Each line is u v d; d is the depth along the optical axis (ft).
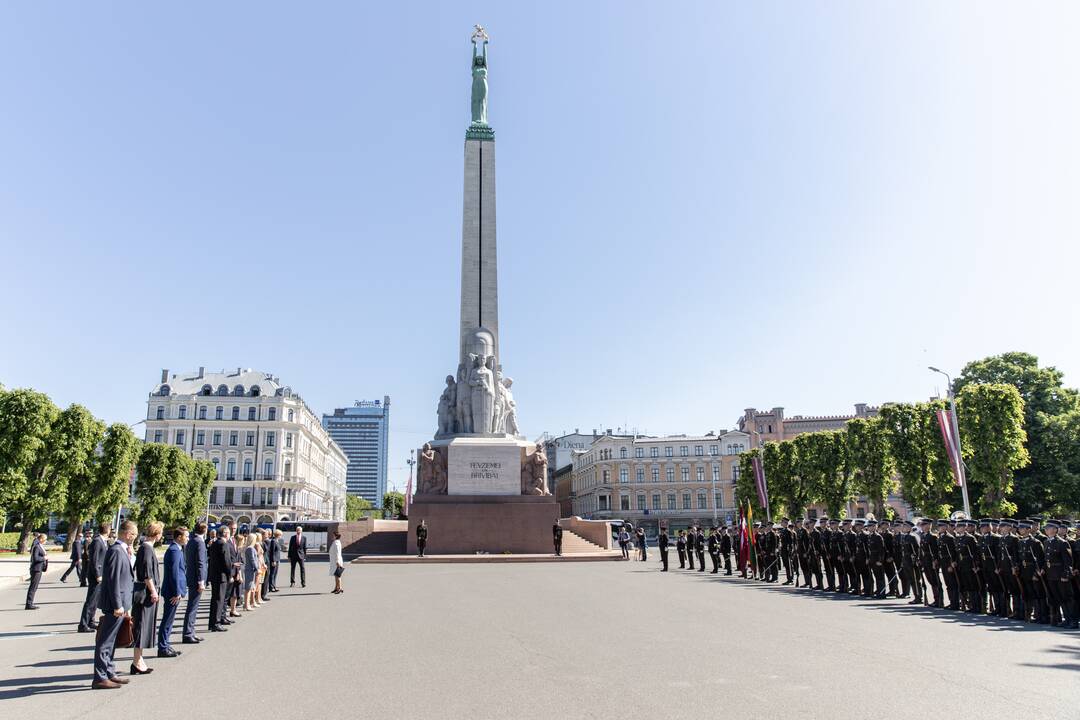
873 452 189.57
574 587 86.43
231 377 405.18
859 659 42.83
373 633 53.83
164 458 255.29
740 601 72.79
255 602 74.02
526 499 146.92
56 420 186.39
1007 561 61.67
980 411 163.94
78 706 34.19
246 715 32.27
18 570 132.98
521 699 34.06
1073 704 32.78
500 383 159.74
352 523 160.25
